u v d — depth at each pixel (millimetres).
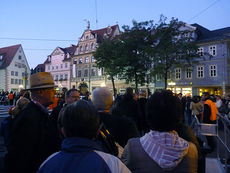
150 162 1441
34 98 2359
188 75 31594
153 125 1557
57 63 55000
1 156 4715
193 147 1542
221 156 5715
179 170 1401
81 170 1082
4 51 60062
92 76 46125
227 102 13250
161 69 19719
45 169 1145
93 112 1328
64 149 1198
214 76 29219
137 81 23844
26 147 1863
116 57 22562
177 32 20812
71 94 3496
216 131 5230
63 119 1305
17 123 1927
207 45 30250
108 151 1972
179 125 2086
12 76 56531
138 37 21625
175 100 1596
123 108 5039
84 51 48188
